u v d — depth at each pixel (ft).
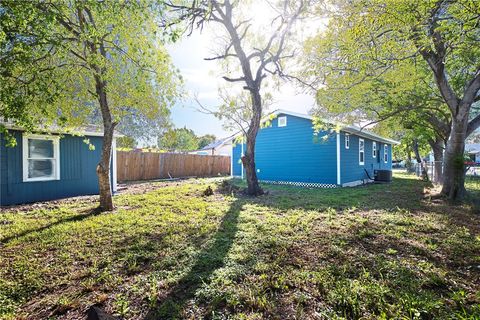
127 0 13.70
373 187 37.11
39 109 14.87
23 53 10.85
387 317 6.90
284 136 43.93
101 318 6.76
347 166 41.01
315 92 28.86
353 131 40.37
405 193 29.71
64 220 17.20
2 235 14.12
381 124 41.27
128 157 46.37
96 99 20.67
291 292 8.19
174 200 24.79
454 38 11.98
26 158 24.59
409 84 26.23
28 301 8.07
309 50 24.22
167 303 7.75
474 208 20.03
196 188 33.55
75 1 12.30
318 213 18.85
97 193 30.76
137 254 11.30
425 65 27.81
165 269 9.96
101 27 15.72
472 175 57.06
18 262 10.66
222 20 25.73
